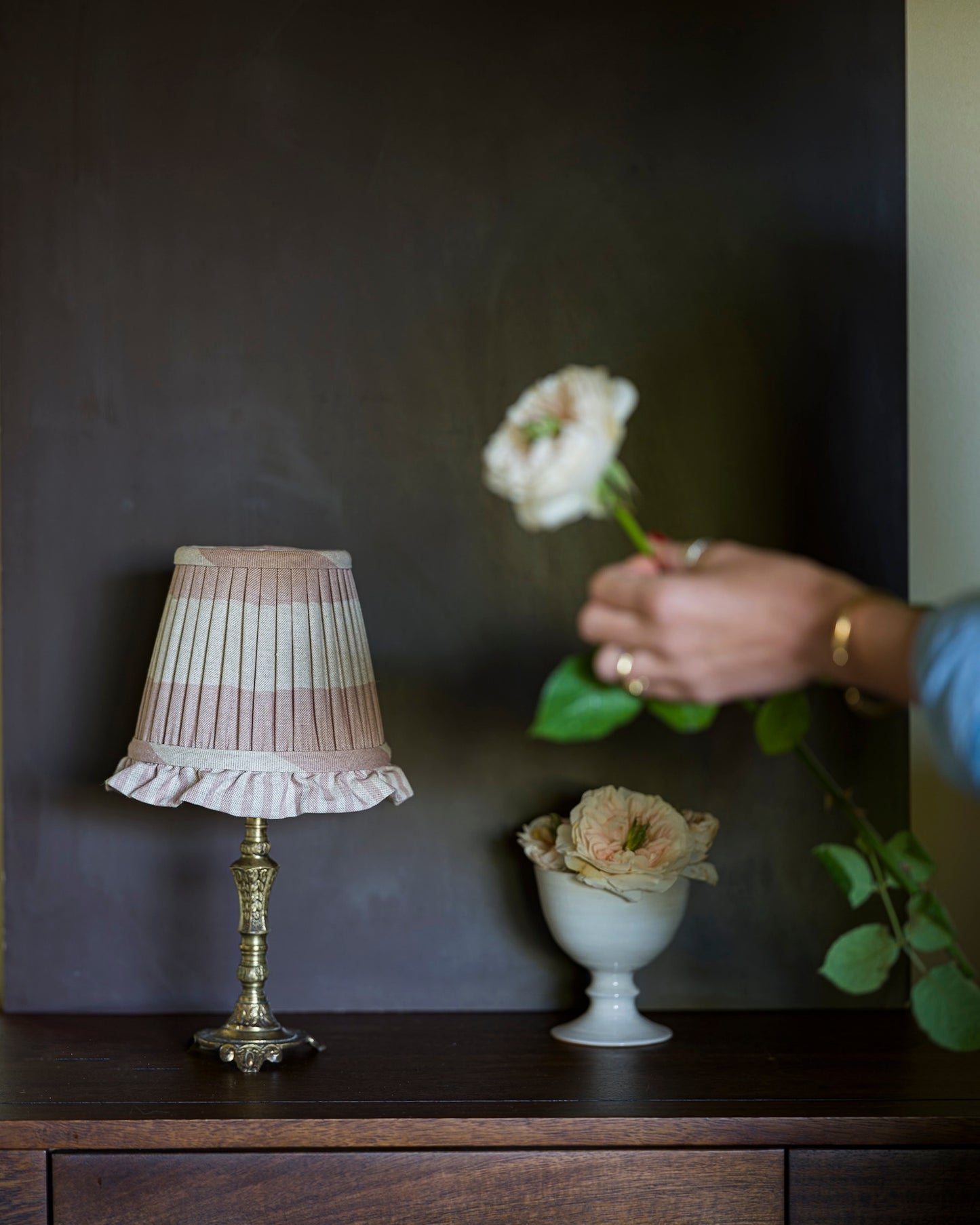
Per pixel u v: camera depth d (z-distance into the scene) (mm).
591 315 1630
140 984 1624
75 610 1622
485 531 1629
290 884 1626
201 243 1625
